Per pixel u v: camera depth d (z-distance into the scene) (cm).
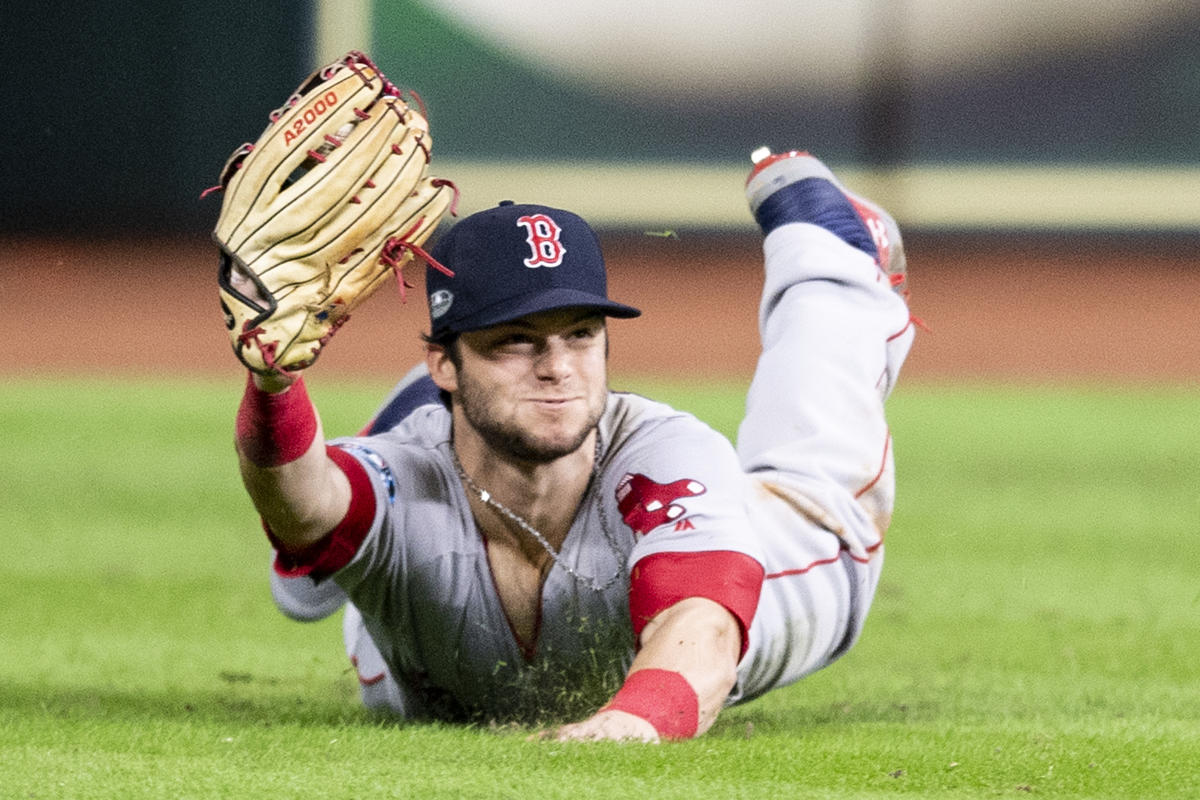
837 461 1548
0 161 8525
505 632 1291
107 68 8438
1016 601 2345
